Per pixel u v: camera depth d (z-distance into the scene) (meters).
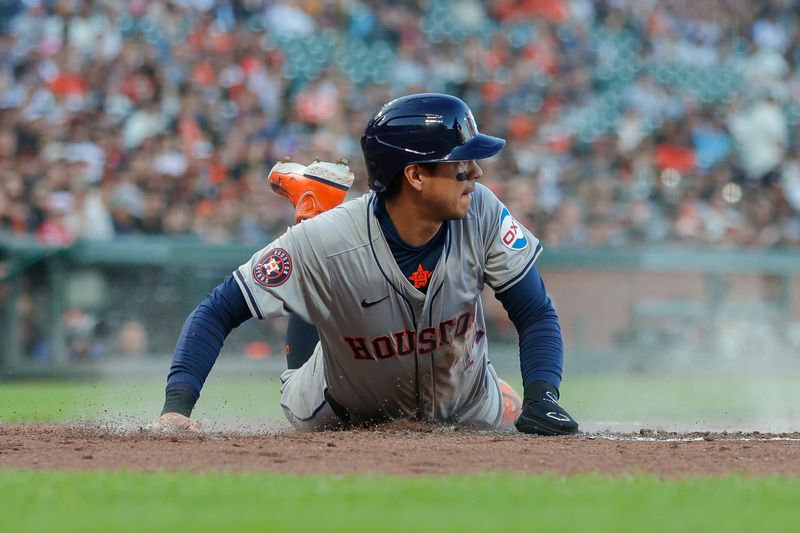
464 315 17.38
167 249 47.28
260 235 51.97
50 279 45.97
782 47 75.81
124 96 54.34
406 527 8.95
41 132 51.12
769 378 53.94
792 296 57.28
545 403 17.17
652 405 36.59
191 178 52.31
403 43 64.38
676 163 66.12
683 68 71.31
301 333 20.03
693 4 74.31
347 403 18.55
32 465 13.55
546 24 68.94
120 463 13.55
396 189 16.38
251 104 56.75
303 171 20.31
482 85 64.81
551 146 63.12
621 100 67.62
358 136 59.16
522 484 11.38
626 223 60.03
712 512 9.77
